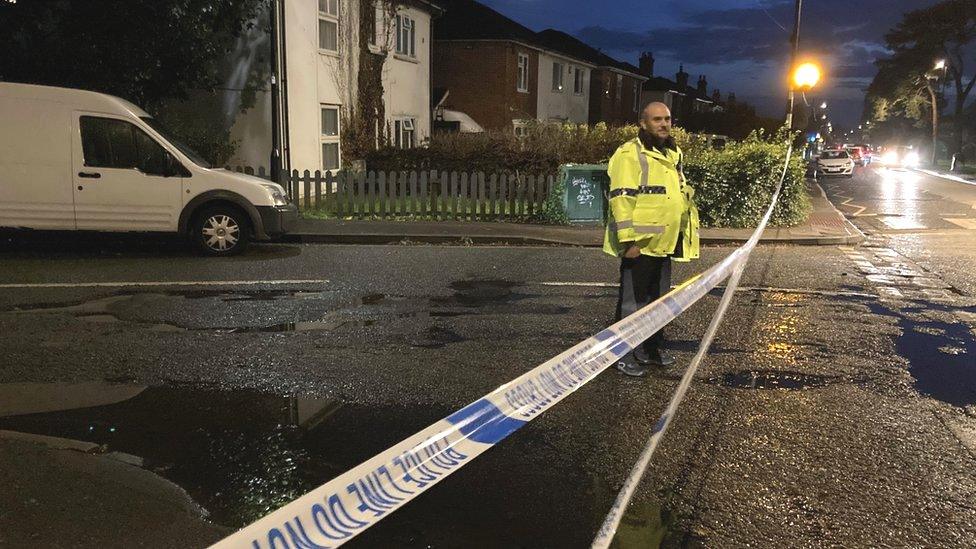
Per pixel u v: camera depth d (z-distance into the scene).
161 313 6.70
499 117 28.05
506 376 5.20
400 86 22.34
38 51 11.23
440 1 29.33
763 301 7.94
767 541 3.12
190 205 9.66
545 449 4.00
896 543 3.14
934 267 10.57
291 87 16.23
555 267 9.76
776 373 5.42
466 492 3.50
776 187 14.59
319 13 17.45
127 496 3.36
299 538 1.62
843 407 4.75
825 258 11.27
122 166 9.48
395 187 14.20
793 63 18.50
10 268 8.66
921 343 6.36
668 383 5.11
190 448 3.91
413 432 4.20
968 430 4.43
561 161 16.34
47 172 9.28
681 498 3.48
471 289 8.16
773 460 3.93
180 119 15.62
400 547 3.01
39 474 3.53
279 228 10.09
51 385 4.78
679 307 4.39
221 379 4.99
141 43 11.48
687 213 5.23
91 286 7.75
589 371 3.03
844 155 38.34
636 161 4.94
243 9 12.95
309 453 3.90
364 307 7.17
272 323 6.47
